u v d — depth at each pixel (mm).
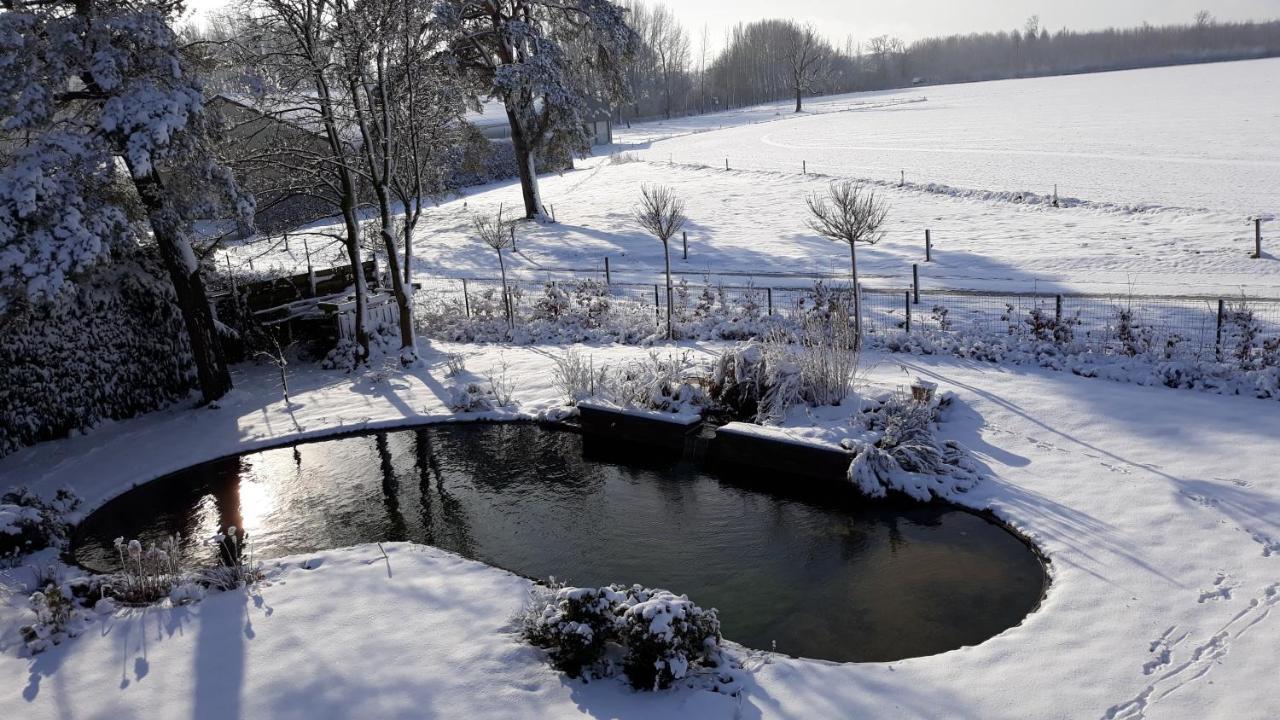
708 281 23062
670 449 12984
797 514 10609
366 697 6961
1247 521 8805
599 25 33500
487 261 29594
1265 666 6629
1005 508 9844
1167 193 29609
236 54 16281
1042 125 59219
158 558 9250
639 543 10125
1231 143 40906
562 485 12047
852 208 15375
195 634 8156
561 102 33500
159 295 16172
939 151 48812
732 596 8766
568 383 15008
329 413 15359
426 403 15531
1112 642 7168
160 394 16359
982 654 7188
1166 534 8805
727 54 150500
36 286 12289
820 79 143750
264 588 8984
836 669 7098
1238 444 10508
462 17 30422
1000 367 14234
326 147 19375
